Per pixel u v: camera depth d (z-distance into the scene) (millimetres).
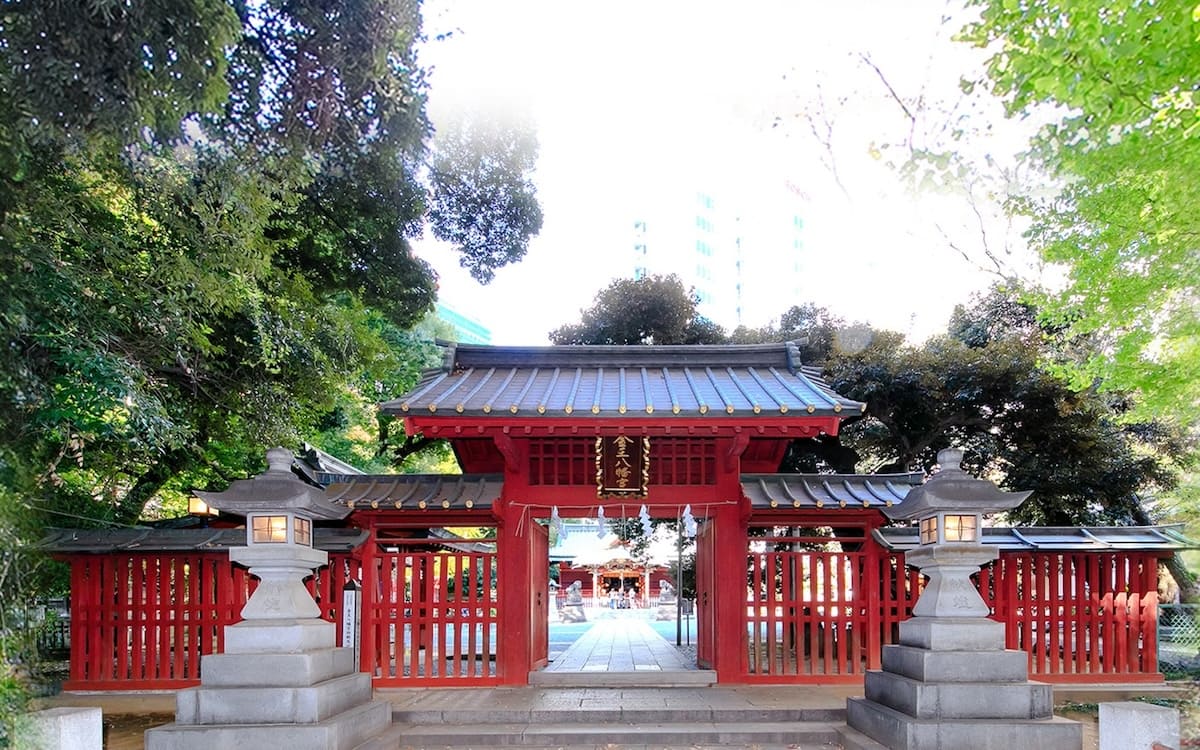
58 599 11828
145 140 6582
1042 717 7348
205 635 10789
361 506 10461
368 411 19703
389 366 12773
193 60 5766
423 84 8438
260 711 7180
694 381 10906
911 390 13609
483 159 13727
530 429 9992
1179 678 10891
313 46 7242
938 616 7926
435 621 10797
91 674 10602
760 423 9586
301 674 7371
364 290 13867
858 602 10953
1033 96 6648
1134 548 10922
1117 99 5758
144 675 10680
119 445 8773
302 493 7965
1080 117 6887
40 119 5523
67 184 7301
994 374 13000
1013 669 7566
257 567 7887
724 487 11008
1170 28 5223
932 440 14445
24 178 6410
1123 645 11047
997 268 9305
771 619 10898
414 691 10258
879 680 8328
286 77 7449
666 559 21922
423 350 21422
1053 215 8656
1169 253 7531
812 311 16531
